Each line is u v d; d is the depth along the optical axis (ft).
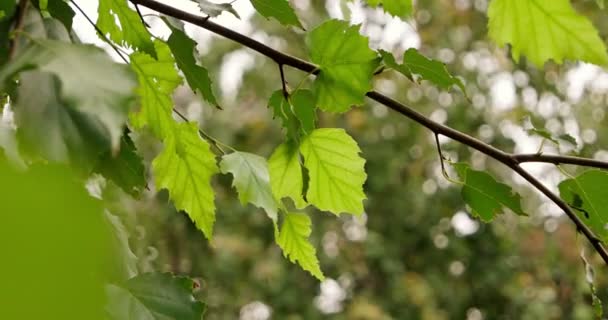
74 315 0.71
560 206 2.51
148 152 7.12
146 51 2.20
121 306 2.04
